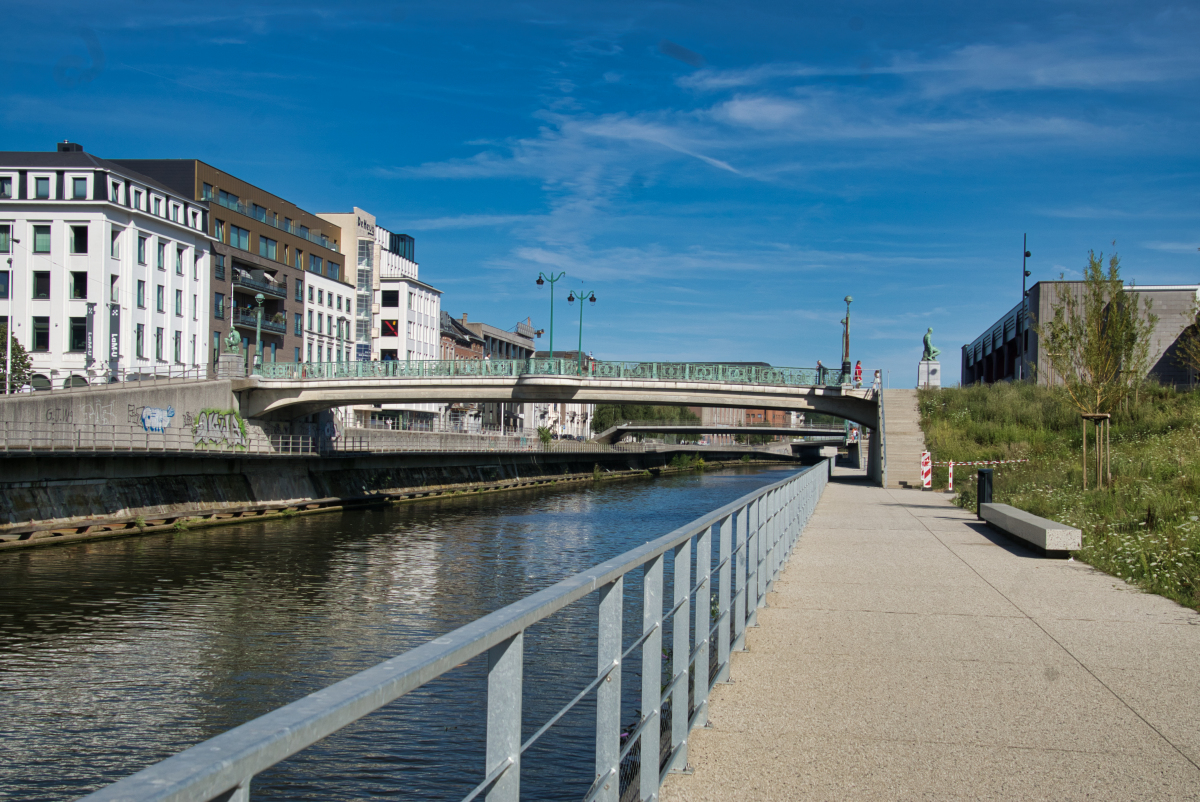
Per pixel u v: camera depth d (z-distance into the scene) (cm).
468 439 7756
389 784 997
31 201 5791
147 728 1458
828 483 4300
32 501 3506
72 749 1362
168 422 4928
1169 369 4825
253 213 7694
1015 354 6700
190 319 6725
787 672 726
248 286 7362
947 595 1075
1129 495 1959
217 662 1855
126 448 4034
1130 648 805
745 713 620
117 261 5997
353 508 5419
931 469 3591
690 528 527
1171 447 2819
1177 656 775
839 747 551
